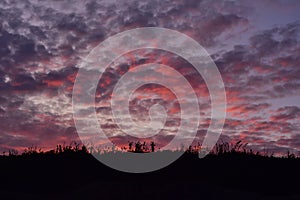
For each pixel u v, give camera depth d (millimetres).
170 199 13938
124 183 15125
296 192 15078
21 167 17188
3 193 14461
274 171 16734
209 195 14156
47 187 15352
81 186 15336
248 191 14875
